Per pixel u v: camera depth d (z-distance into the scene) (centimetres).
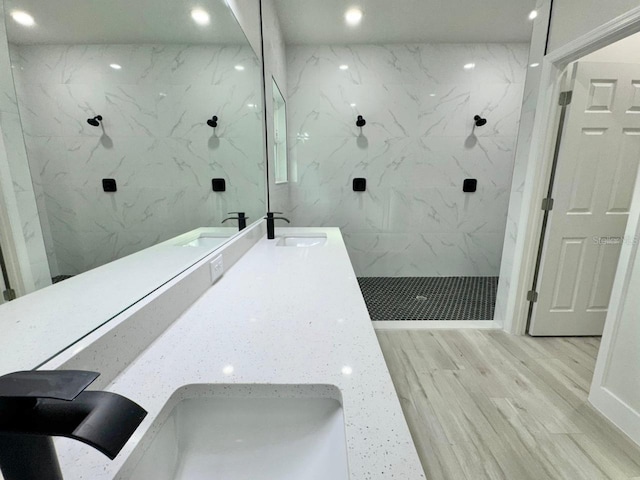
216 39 122
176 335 71
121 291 67
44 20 51
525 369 178
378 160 323
